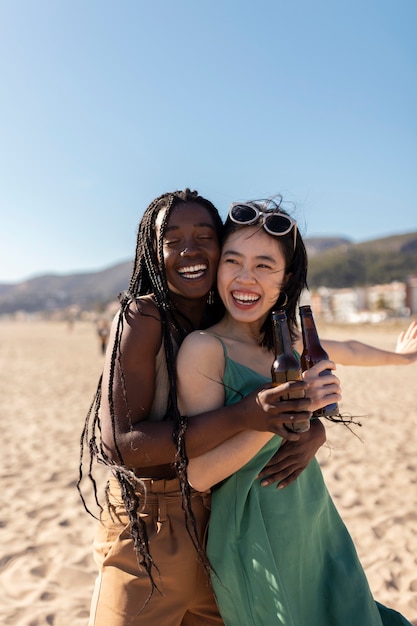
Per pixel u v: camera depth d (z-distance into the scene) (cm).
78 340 4591
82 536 441
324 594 193
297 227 188
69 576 376
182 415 176
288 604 170
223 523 178
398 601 334
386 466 592
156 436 165
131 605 174
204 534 183
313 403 162
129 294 180
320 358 181
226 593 176
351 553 202
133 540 175
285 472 178
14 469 629
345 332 4350
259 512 174
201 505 184
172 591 177
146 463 169
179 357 177
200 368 175
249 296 183
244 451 168
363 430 765
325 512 197
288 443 180
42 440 774
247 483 175
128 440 167
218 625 190
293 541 178
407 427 784
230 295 186
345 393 1155
